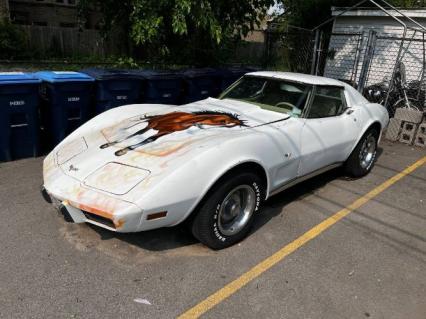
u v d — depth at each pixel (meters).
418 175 5.39
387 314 2.58
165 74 6.15
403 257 3.29
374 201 4.40
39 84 4.87
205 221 2.96
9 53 11.30
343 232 3.64
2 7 12.17
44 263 2.89
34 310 2.42
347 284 2.87
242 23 8.43
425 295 2.80
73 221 2.77
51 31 12.48
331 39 12.30
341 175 5.20
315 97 4.07
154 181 2.63
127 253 3.08
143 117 3.86
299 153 3.70
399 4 12.55
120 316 2.42
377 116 4.96
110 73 5.59
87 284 2.69
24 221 3.48
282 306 2.59
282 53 12.17
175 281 2.78
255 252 3.21
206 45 8.69
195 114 3.79
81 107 5.35
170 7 6.89
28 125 4.98
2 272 2.76
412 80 9.95
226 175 2.99
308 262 3.11
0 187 4.18
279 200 4.28
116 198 2.57
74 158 3.14
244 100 4.35
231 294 2.68
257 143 3.22
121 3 7.75
